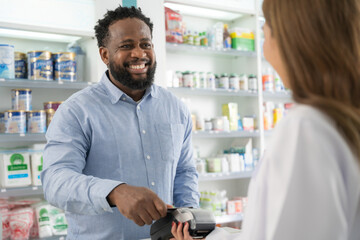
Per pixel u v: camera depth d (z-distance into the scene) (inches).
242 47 165.9
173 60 163.5
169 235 50.0
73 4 123.4
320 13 28.0
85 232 66.6
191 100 166.1
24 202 120.3
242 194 173.6
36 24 117.9
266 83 172.2
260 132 165.3
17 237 114.6
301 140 26.2
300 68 28.7
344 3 28.2
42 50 123.0
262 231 27.9
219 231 45.4
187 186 74.3
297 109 28.1
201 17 171.3
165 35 144.9
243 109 172.7
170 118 74.9
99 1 126.1
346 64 27.6
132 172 68.6
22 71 122.0
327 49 27.8
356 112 27.3
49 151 63.2
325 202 24.8
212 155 169.9
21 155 118.5
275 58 32.0
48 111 122.1
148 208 48.5
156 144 71.6
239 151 165.5
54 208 122.5
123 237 65.4
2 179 116.7
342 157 26.3
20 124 116.6
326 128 26.3
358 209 27.5
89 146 67.7
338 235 24.7
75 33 123.2
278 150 27.1
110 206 52.4
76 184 55.0
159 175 70.7
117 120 69.4
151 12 136.6
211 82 158.6
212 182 170.9
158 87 77.7
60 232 121.5
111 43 70.1
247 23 171.5
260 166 29.3
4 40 127.7
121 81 69.8
